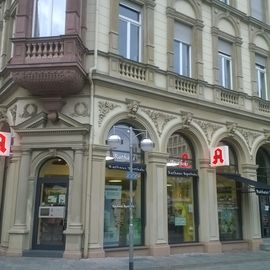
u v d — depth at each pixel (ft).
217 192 57.31
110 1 48.49
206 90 56.95
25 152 44.62
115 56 47.14
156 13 53.16
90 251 41.57
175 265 40.57
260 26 68.59
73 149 43.68
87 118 44.39
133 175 37.93
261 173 66.28
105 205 45.50
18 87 46.88
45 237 43.73
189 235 52.85
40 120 44.52
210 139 55.77
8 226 44.29
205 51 58.18
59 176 44.86
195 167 54.95
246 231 59.06
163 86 51.85
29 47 43.29
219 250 53.16
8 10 57.16
